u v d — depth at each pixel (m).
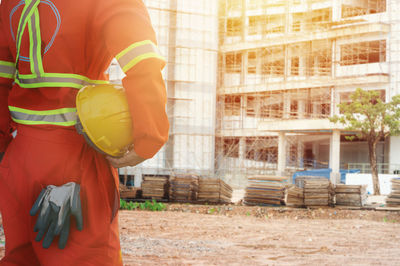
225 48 50.59
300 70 49.47
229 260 5.69
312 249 7.09
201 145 47.78
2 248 5.33
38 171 1.38
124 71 1.32
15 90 1.48
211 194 18.02
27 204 1.40
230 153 50.84
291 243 7.82
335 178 38.81
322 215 15.00
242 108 50.81
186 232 8.99
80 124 1.40
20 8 1.46
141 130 1.27
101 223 1.40
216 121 50.75
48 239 1.29
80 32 1.38
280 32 51.69
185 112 47.84
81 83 1.43
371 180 33.94
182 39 47.94
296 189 16.78
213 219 12.47
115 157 1.41
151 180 17.89
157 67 1.30
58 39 1.37
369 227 11.48
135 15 1.35
